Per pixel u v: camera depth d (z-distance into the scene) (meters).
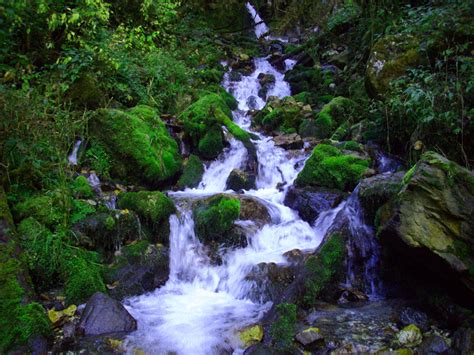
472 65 4.75
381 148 5.96
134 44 7.50
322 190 5.16
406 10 6.60
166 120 6.64
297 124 7.20
